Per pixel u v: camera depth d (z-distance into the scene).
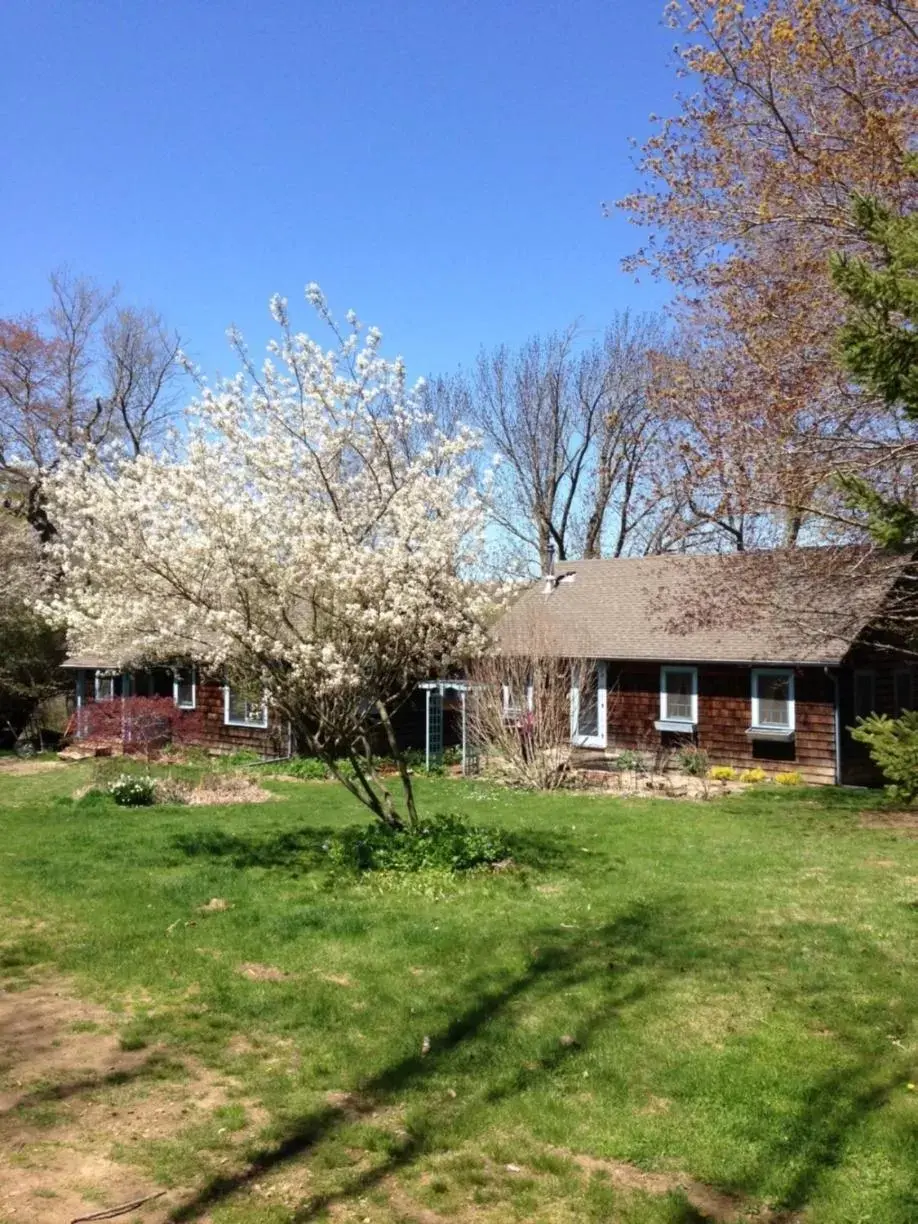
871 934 7.21
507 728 17.83
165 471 9.44
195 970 6.44
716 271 14.67
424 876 8.88
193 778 17.70
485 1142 4.16
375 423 9.59
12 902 8.37
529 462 36.19
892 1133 4.14
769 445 13.63
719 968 6.37
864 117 12.99
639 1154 4.04
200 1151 4.09
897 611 15.76
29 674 29.67
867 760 18.25
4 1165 3.96
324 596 9.38
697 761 18.89
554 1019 5.49
